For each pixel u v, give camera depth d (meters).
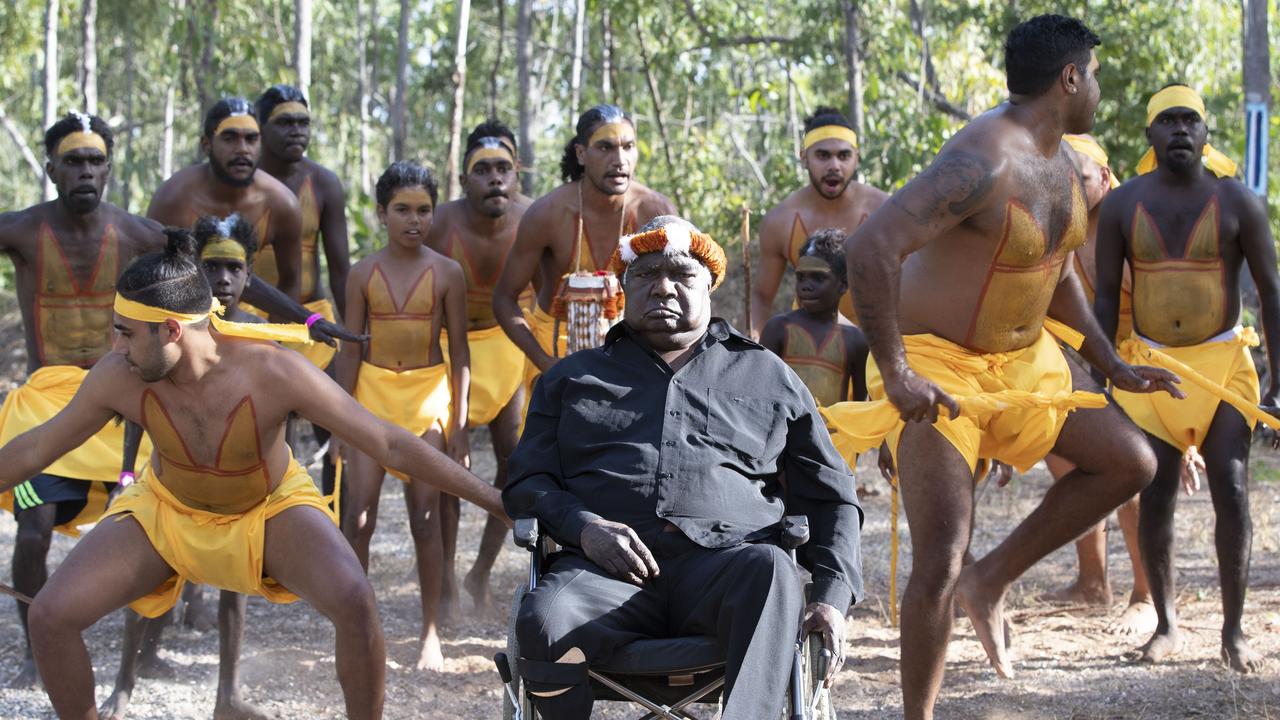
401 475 6.03
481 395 7.32
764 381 3.99
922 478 4.52
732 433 3.88
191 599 6.77
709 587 3.64
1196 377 4.97
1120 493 4.67
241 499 4.36
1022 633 6.27
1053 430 4.67
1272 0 18.05
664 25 15.99
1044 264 4.54
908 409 4.20
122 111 33.06
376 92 31.72
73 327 6.14
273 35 19.55
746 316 7.21
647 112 20.94
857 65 13.44
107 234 6.15
